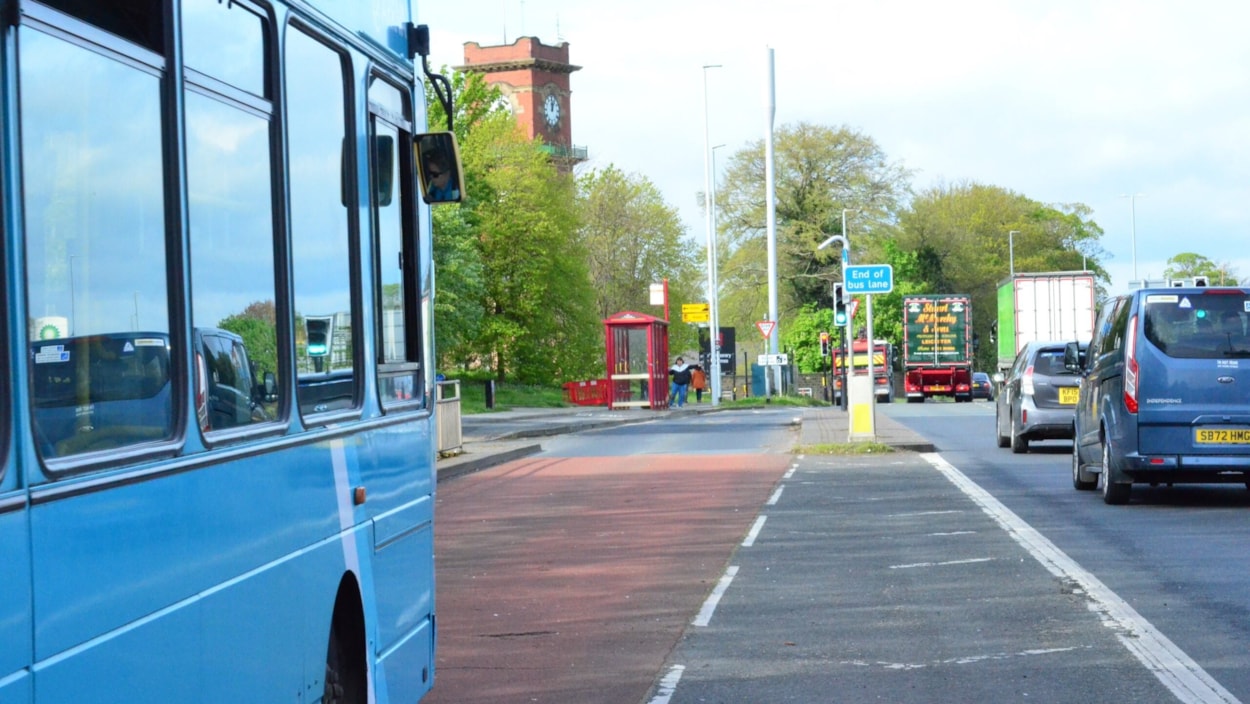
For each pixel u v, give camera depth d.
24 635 3.40
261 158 5.23
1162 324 17.88
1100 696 8.39
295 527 5.38
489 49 125.75
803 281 98.25
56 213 3.71
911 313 80.50
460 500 21.50
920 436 32.91
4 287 3.44
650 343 58.91
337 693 6.09
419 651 7.38
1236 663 9.22
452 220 56.50
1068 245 136.50
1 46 3.47
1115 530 16.02
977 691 8.58
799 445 29.80
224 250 4.82
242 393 4.93
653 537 16.42
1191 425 17.70
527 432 39.06
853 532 16.38
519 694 8.79
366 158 6.64
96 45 3.95
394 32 7.29
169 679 4.17
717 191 96.25
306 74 5.79
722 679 9.09
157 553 4.11
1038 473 23.86
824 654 9.78
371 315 6.65
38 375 3.56
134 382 4.09
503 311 78.56
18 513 3.41
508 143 77.56
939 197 132.50
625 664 9.60
